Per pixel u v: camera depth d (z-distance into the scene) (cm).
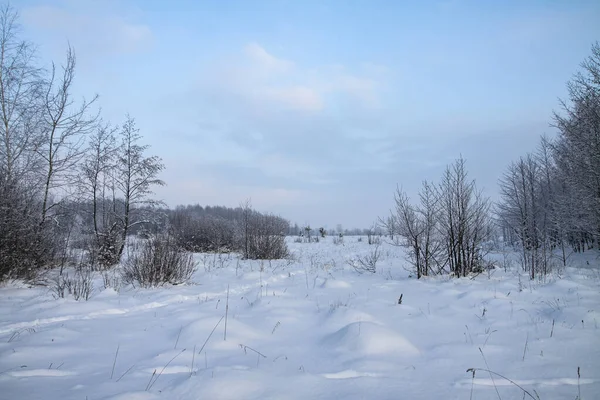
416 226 1073
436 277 1028
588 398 308
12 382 325
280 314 585
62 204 1227
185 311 604
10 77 1139
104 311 625
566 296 719
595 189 1459
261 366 371
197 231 2264
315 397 302
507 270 1170
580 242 1945
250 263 1440
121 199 1484
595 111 1417
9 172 991
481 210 1059
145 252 952
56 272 1034
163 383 326
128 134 1477
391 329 475
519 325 537
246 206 1859
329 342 454
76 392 306
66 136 1234
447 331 514
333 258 1723
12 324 543
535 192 1792
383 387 325
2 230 880
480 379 348
